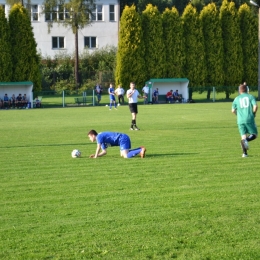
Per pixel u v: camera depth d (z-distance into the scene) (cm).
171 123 3167
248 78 6825
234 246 833
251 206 1059
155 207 1060
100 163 1611
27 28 5975
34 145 2123
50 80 7694
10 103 5456
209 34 6594
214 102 6166
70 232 906
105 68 8219
